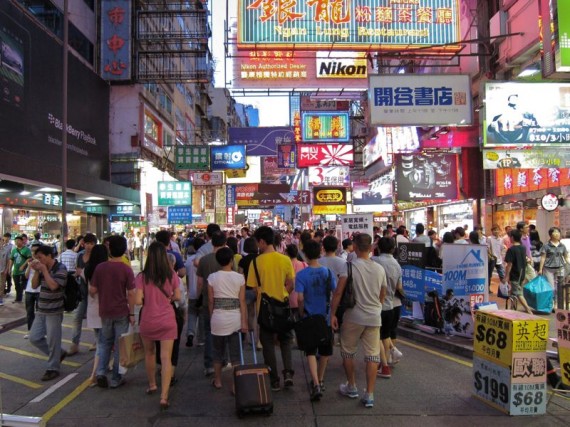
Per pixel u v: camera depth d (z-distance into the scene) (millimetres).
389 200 26719
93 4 30422
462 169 17875
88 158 27000
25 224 21500
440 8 16453
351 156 24609
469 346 7875
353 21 16156
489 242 12562
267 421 5145
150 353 6090
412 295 9844
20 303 13961
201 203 45312
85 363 7684
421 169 17359
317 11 16078
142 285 5887
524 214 16531
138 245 30109
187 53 31125
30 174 17062
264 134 25594
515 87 12172
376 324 5598
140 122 31250
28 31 19969
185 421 5180
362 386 6359
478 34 16984
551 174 15000
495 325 5512
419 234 11969
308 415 5305
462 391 6086
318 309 6016
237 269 8203
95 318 6621
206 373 6887
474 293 8469
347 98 23703
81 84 26172
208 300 6469
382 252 6914
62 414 5410
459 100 12945
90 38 29859
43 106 21312
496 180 17906
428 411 5391
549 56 10312
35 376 6984
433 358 7727
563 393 5914
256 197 41000
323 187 27297
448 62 20047
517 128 12078
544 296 10000
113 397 5992
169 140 42375
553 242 11047
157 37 30984
